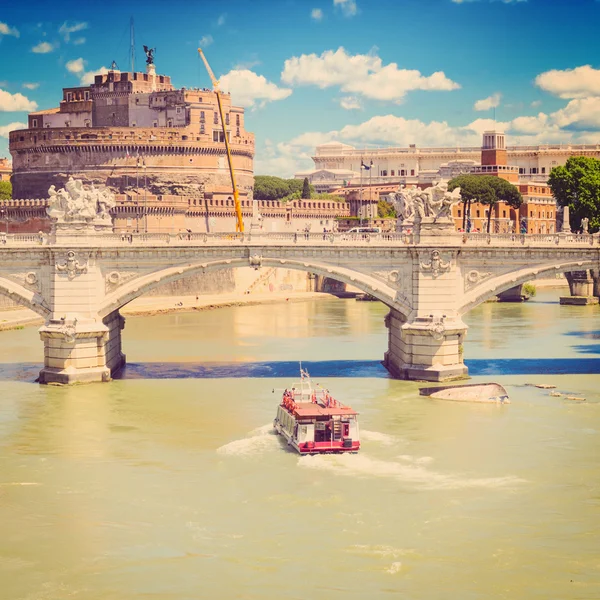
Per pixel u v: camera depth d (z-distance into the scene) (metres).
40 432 83.38
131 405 92.75
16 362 117.25
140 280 102.00
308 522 63.66
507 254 101.94
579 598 53.97
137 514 65.19
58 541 61.22
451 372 101.69
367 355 124.56
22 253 100.94
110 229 108.88
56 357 101.88
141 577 56.59
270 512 65.31
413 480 71.12
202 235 103.19
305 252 101.88
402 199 110.25
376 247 101.25
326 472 72.88
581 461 75.06
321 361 119.06
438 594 54.44
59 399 95.00
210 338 144.88
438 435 81.81
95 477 72.06
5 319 155.38
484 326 152.50
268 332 153.25
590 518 64.19
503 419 86.75
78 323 100.81
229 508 66.06
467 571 56.94
